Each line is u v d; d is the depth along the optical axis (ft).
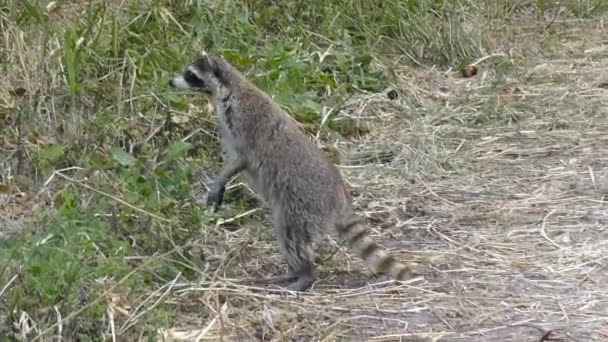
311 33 53.21
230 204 37.52
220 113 33.17
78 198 34.91
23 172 37.68
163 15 49.01
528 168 42.60
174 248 32.37
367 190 39.68
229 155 34.30
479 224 37.17
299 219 31.76
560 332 29.35
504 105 49.47
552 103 50.37
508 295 31.73
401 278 32.42
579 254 34.53
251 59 47.98
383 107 48.62
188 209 35.73
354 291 31.73
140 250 32.83
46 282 28.55
